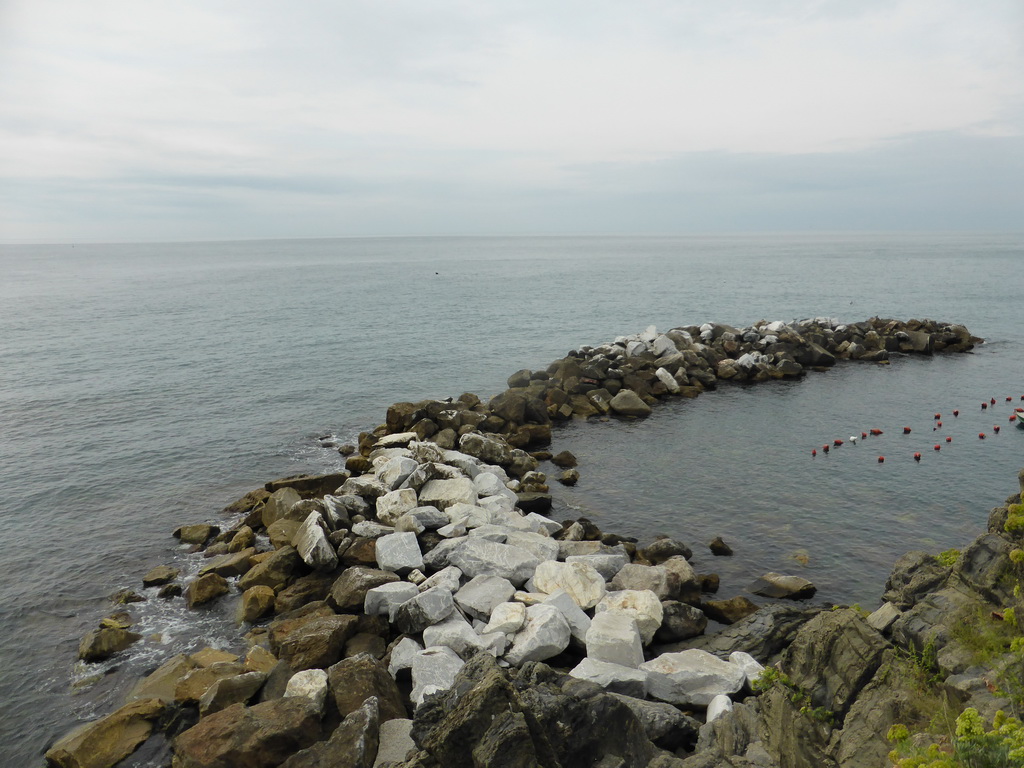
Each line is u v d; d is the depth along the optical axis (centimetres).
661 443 4050
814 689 1343
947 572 1634
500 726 1074
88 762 1602
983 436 4038
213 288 15038
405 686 1844
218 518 3094
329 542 2541
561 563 2280
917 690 1227
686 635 2041
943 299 10612
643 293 12688
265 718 1534
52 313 10244
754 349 5928
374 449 3712
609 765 1177
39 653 2091
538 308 10638
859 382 5397
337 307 10956
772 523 2920
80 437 4256
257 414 4794
